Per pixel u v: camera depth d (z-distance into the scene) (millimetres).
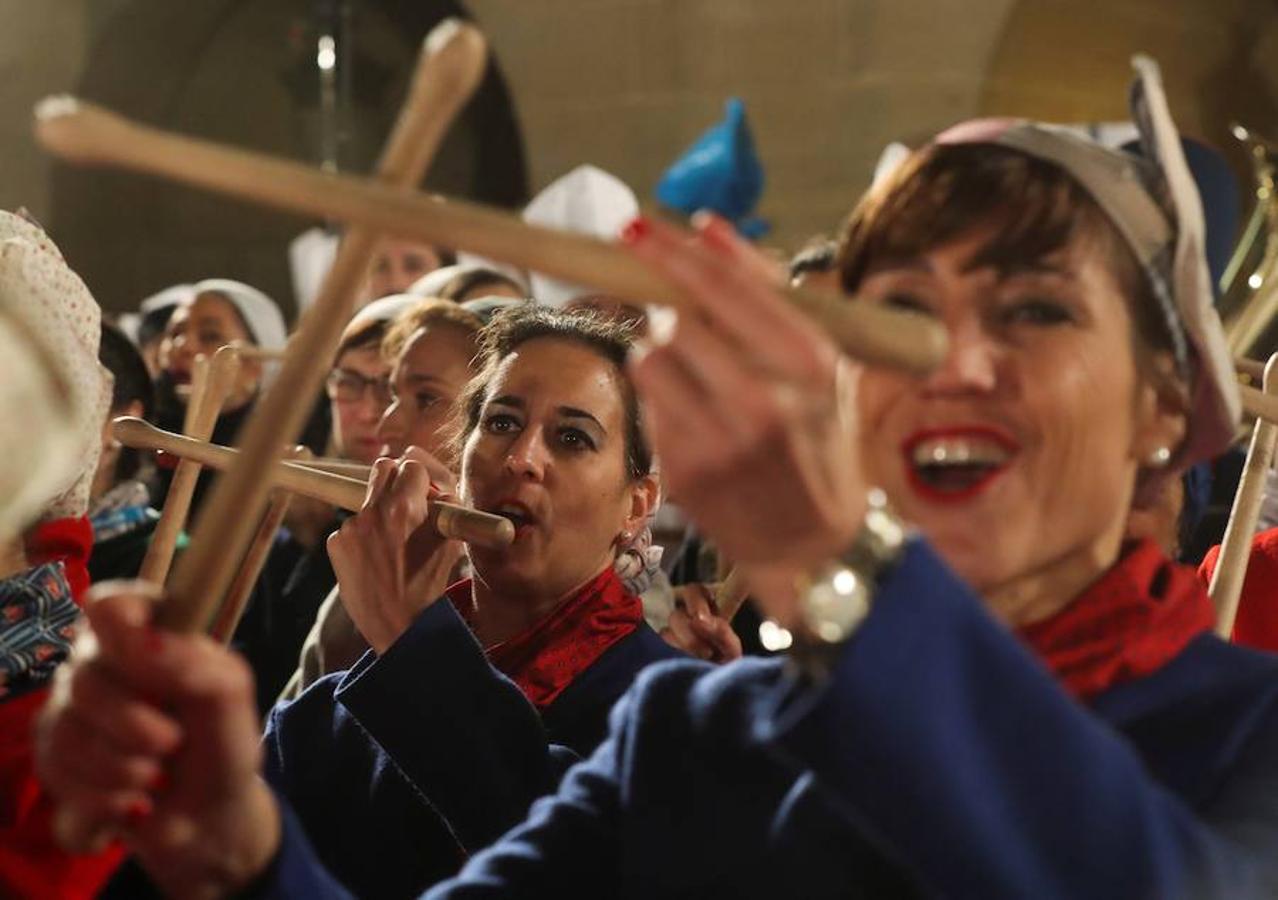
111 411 3699
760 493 990
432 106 969
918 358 956
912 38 8883
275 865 1216
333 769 2152
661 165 9352
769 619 1114
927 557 1051
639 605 2402
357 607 2051
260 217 12156
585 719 2254
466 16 10047
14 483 970
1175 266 1313
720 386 944
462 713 1973
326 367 1021
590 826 1428
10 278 1642
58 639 1694
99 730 1063
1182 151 1574
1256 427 2062
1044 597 1323
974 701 1058
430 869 2068
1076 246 1280
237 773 1114
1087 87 9242
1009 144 1306
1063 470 1266
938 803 1028
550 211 6160
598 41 9477
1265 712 1278
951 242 1286
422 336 3170
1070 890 1050
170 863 1175
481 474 2363
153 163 934
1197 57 9688
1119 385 1288
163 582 2324
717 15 9180
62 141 925
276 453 1018
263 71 11836
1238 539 2033
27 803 1587
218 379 2408
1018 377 1259
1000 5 8828
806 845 1255
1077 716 1070
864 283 1328
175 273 11844
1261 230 3584
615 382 2396
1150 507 1432
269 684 3723
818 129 9000
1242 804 1229
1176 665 1303
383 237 1004
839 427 976
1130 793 1063
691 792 1342
